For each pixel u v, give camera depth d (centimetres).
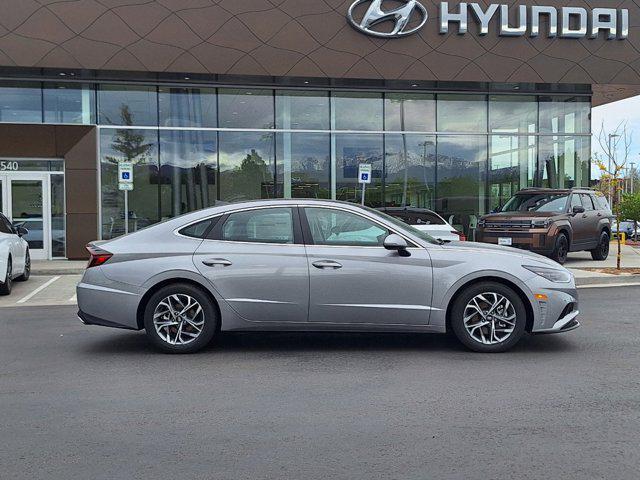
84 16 1688
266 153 1930
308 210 662
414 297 637
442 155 2027
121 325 649
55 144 1720
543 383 544
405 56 1848
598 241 1653
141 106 1848
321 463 378
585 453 391
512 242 1443
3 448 403
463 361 620
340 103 1966
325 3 1800
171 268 640
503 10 1872
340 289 636
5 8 1656
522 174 2073
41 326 828
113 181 1833
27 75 1755
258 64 1781
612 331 767
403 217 1328
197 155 1888
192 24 1739
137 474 363
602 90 2086
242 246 648
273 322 644
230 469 370
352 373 580
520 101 2066
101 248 657
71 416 464
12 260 1188
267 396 511
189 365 611
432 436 421
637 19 1953
